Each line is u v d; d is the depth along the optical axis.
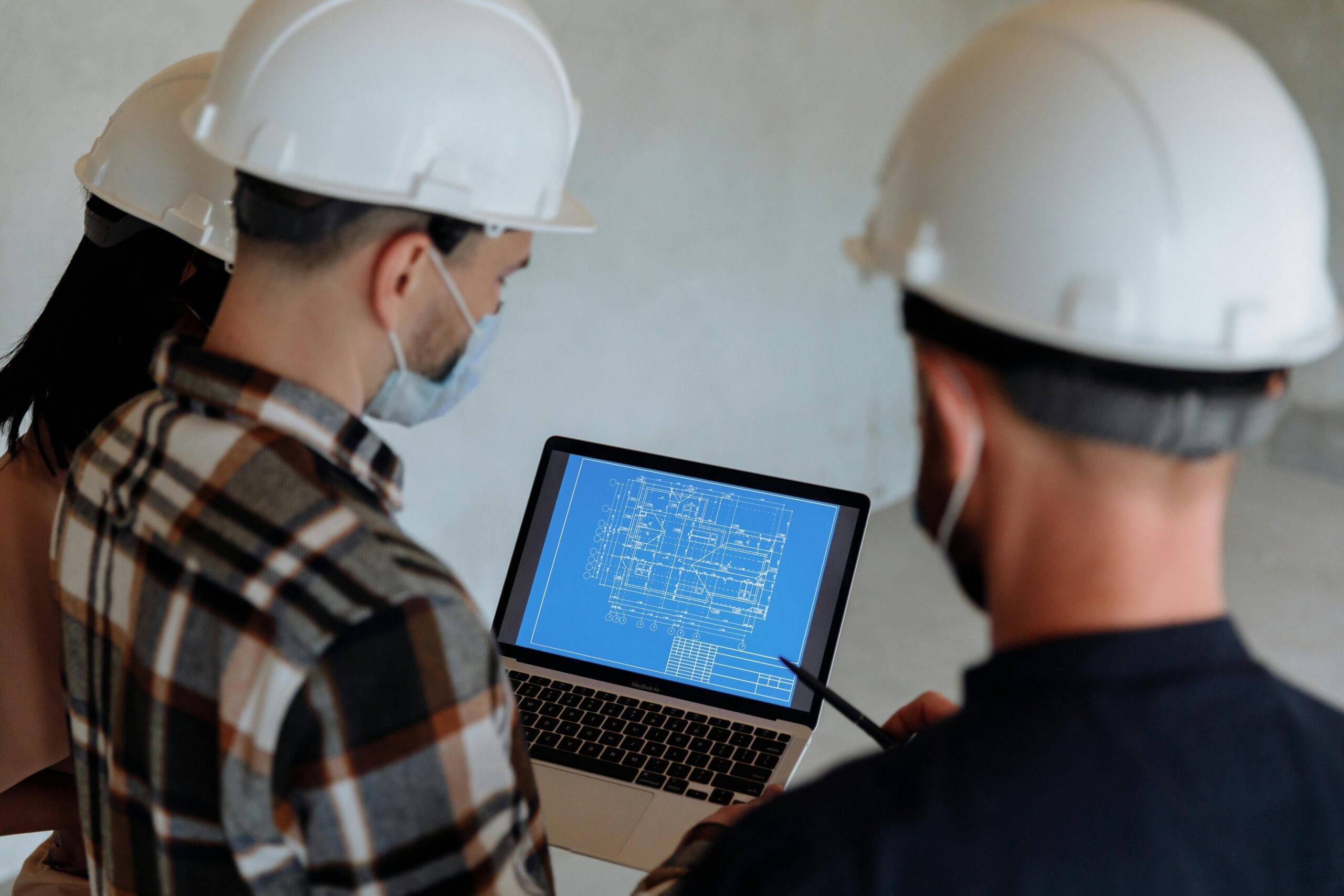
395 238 0.84
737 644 1.31
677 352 3.66
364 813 0.75
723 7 3.48
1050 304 0.59
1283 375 0.62
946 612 3.88
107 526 0.85
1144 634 0.58
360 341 0.85
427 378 0.91
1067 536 0.60
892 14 4.31
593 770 1.20
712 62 3.49
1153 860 0.54
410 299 0.87
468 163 0.86
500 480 3.17
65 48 2.05
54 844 1.34
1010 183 0.60
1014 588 0.62
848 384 4.57
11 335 2.08
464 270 0.88
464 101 0.86
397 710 0.75
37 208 2.07
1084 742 0.56
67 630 0.90
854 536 1.32
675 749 1.23
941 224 0.62
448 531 3.05
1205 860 0.55
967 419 0.62
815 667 1.29
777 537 1.34
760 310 3.98
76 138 2.11
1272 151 0.59
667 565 1.35
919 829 0.55
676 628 1.33
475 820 0.78
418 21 0.86
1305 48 5.74
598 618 1.35
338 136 0.83
